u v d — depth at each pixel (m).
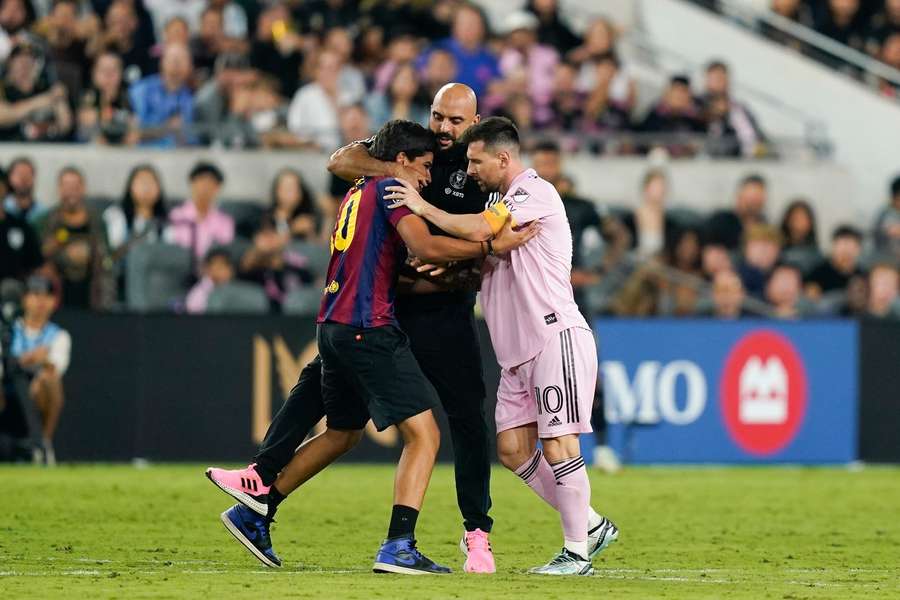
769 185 56.69
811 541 29.72
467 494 23.66
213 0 57.47
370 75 58.34
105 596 19.42
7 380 43.97
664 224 54.50
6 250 46.75
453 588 20.39
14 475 40.94
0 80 52.75
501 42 58.62
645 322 47.25
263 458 23.52
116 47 55.00
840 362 48.28
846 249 54.09
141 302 48.72
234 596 19.39
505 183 23.31
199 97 54.66
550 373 22.84
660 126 58.00
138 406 44.38
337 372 23.08
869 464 48.34
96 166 51.06
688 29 65.19
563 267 23.08
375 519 32.31
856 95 64.44
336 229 22.92
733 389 47.62
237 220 51.38
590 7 64.50
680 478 43.34
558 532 30.59
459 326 23.53
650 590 20.86
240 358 44.78
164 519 31.58
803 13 66.19
